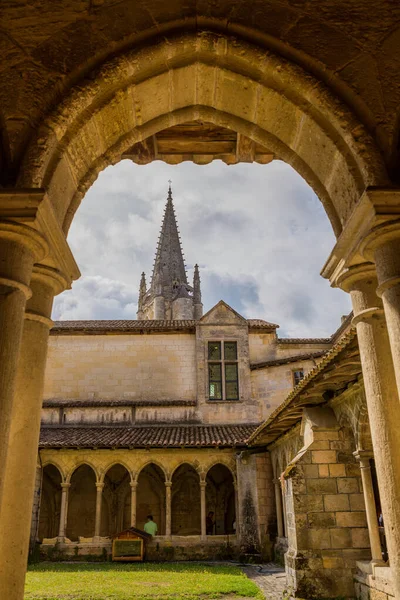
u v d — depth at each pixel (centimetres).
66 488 1684
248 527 1605
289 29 389
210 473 1997
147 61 389
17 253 338
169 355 2064
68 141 382
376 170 357
